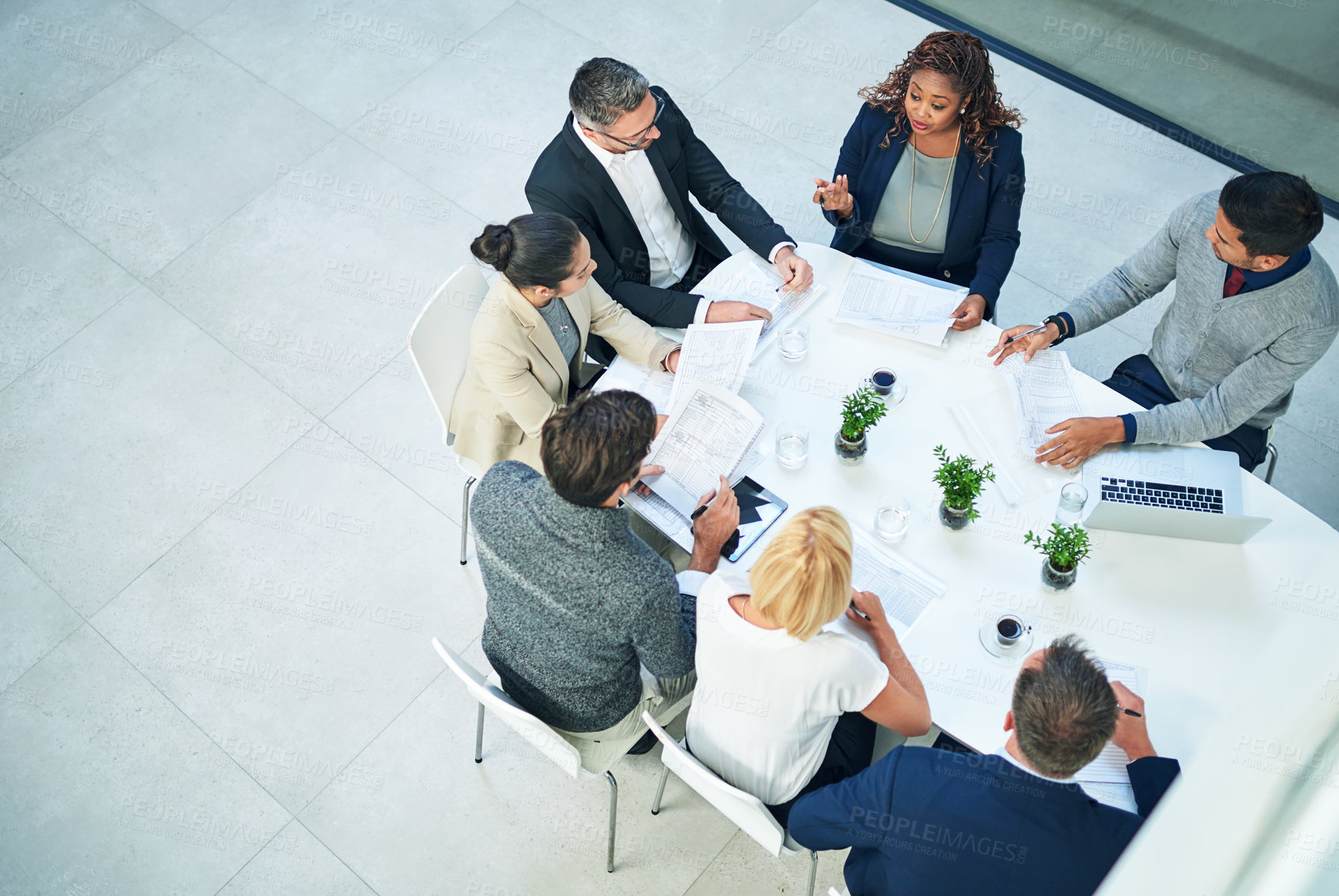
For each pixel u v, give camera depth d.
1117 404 2.23
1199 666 1.86
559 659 1.94
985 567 2.01
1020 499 2.10
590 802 2.58
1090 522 2.03
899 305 2.42
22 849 2.53
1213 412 2.17
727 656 1.74
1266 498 2.06
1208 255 2.25
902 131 2.62
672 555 2.45
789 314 2.44
